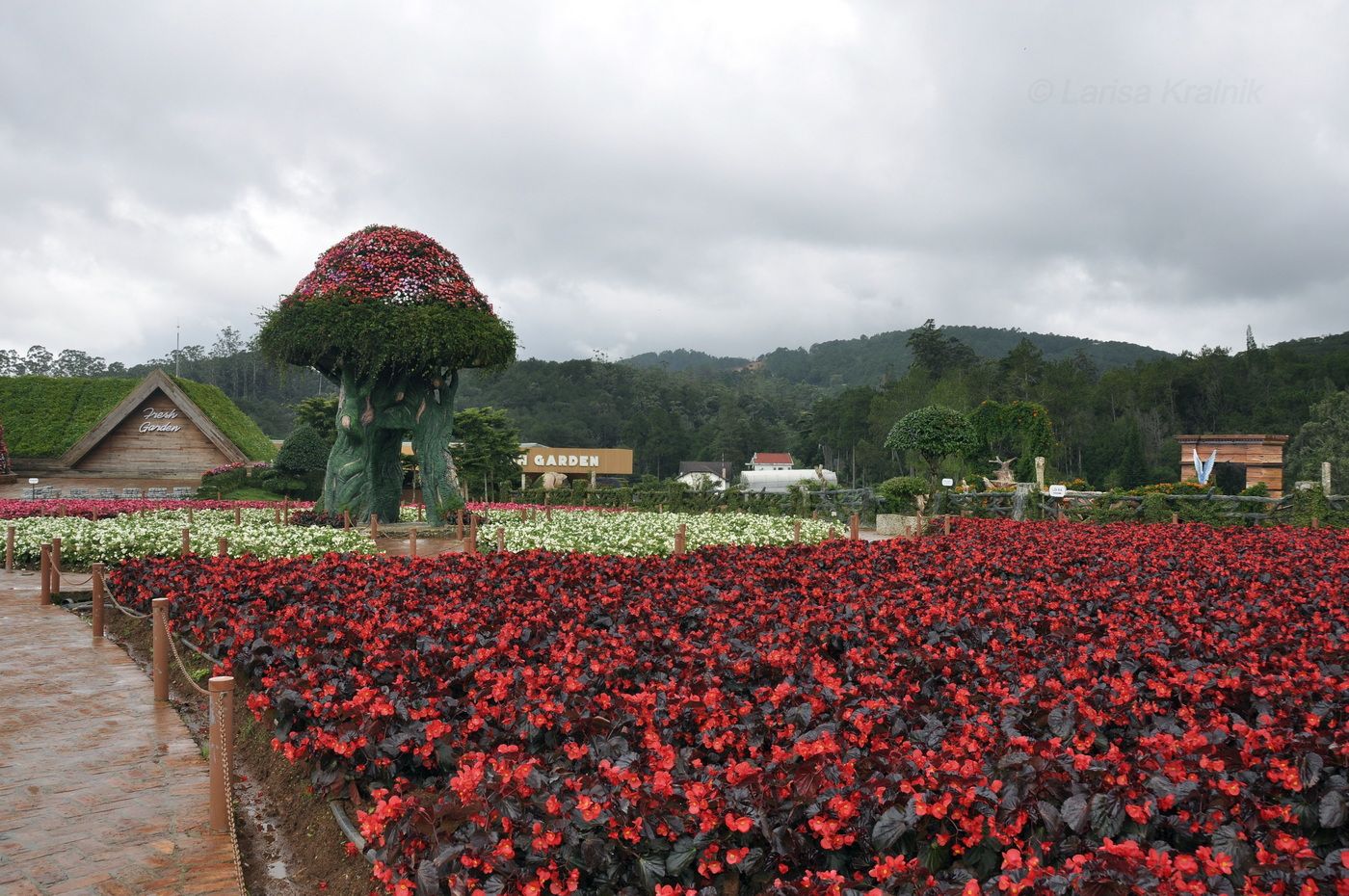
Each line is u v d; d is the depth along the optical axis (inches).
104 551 539.2
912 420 1408.7
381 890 155.3
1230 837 123.1
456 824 131.9
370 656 224.7
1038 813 130.6
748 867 127.9
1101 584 344.5
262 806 205.8
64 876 168.7
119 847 181.9
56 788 211.9
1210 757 151.9
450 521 756.0
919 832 133.0
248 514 910.4
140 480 1412.4
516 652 234.1
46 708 274.4
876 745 161.6
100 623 373.4
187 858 177.8
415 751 172.4
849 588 339.3
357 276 721.6
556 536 561.0
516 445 1738.4
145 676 313.3
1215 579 364.2
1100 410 3041.3
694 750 172.7
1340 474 1733.5
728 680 212.1
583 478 2465.6
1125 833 126.7
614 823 130.0
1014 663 217.2
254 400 3725.4
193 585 347.6
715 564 414.3
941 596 317.1
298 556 500.4
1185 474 1583.4
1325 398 2101.4
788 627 259.3
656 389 4950.8
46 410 1470.2
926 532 760.3
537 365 4581.7
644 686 203.6
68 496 1278.3
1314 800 139.9
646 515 828.6
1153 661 216.2
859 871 132.8
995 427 1555.1
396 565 402.9
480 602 308.8
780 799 135.0
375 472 795.4
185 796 209.6
